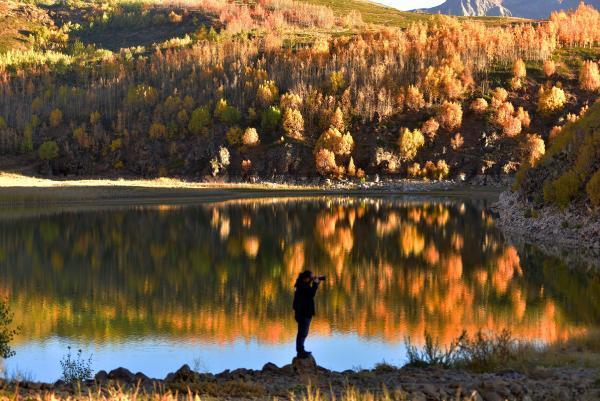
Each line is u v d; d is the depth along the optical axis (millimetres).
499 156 141000
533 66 181125
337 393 10859
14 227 57844
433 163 142125
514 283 30203
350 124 164000
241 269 35531
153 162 169375
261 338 21125
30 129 188250
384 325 22375
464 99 166000
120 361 18562
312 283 14422
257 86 188250
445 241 46438
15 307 26094
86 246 45719
